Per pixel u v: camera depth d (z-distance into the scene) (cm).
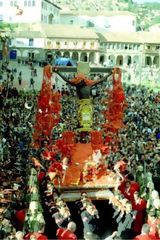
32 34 11538
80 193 2023
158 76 10381
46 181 2078
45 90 2258
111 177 2078
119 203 1798
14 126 3484
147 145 2931
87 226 1667
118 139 2581
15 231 1598
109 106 2353
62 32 11931
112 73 2309
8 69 7644
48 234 1738
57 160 2319
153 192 1823
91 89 2239
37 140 2414
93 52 12050
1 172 2305
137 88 8000
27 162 2475
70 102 4966
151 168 2411
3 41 8425
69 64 8762
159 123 3984
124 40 12488
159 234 1523
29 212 1675
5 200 1930
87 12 14600
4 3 12975
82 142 2194
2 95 4812
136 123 3922
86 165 2095
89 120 2195
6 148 2767
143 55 12569
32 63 8912
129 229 1692
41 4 12950
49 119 2305
